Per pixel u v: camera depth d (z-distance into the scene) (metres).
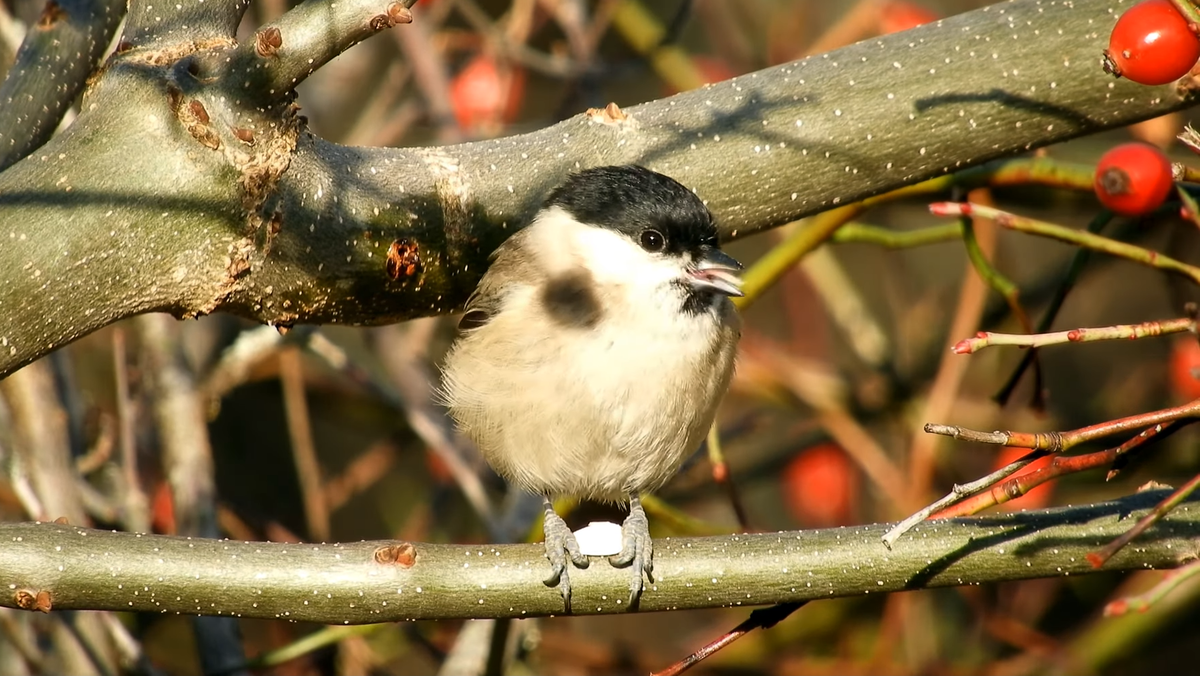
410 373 10.94
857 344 11.57
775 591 5.42
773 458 11.21
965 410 11.35
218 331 10.45
